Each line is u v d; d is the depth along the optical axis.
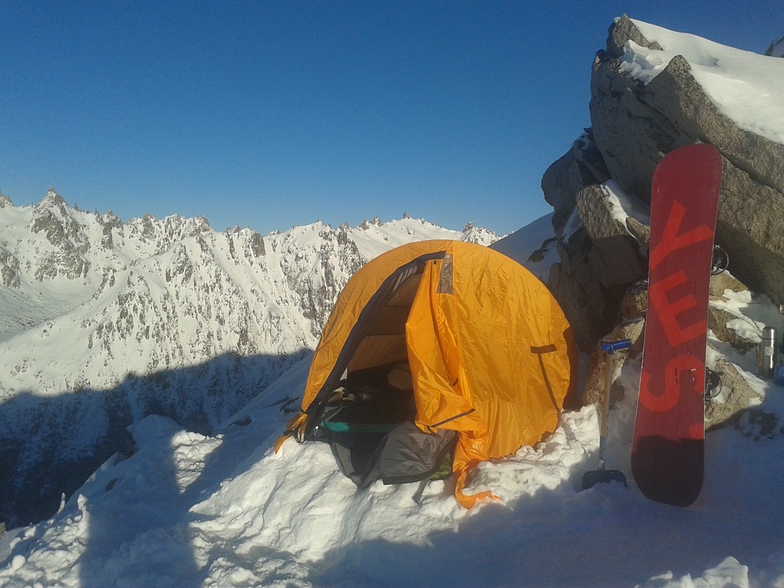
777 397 5.25
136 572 5.05
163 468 8.91
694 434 4.78
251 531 5.80
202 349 191.12
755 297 6.76
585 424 6.09
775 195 6.15
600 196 8.29
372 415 7.71
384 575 4.49
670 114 7.44
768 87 7.30
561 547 4.27
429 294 6.18
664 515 4.61
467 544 4.62
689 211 5.18
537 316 6.87
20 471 134.62
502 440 6.13
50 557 5.79
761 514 4.34
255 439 10.04
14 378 167.38
